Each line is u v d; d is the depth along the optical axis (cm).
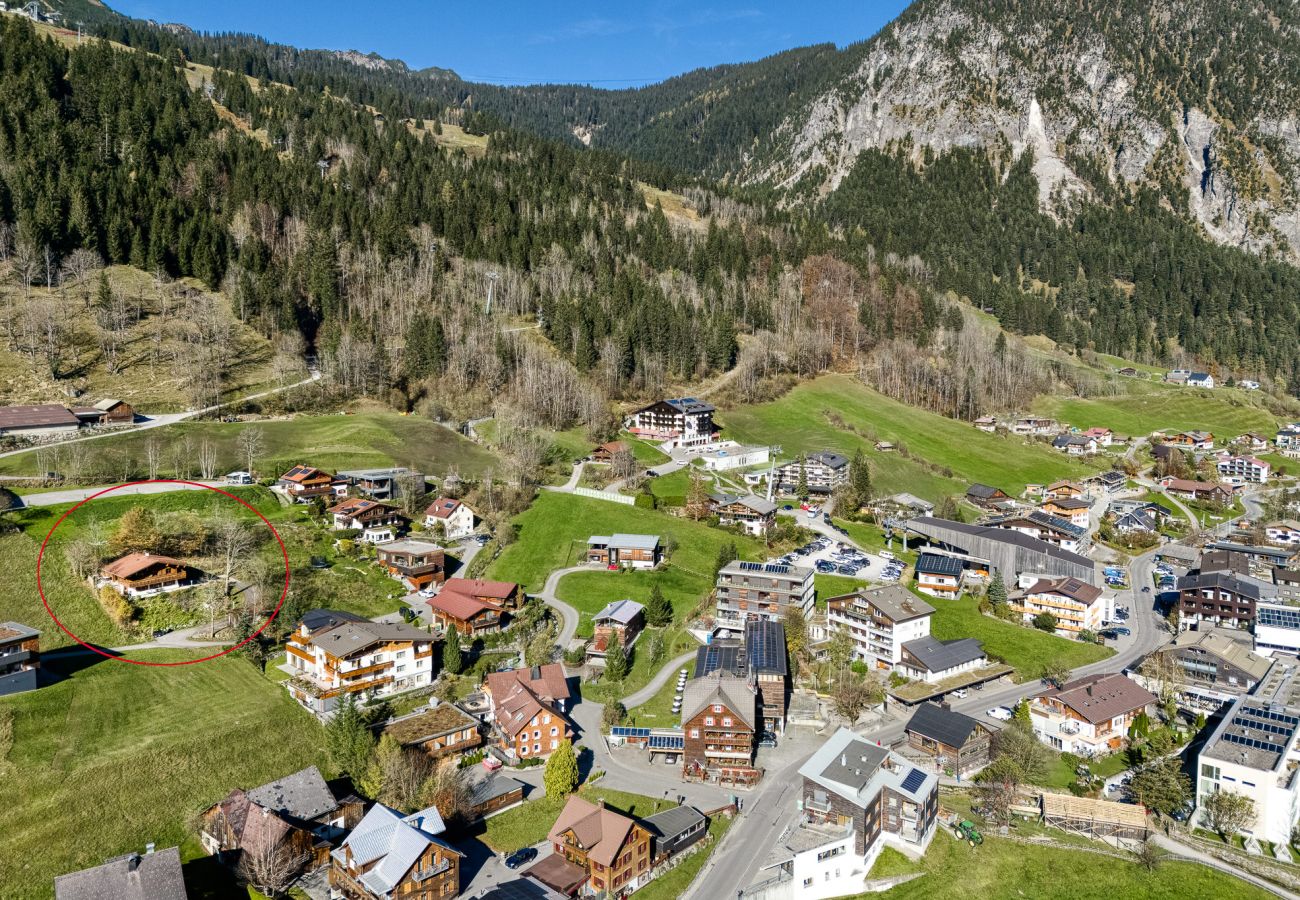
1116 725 9431
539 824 7775
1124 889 7094
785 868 7231
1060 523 16538
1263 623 11675
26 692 8338
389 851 6662
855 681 10406
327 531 12950
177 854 6406
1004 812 7988
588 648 10819
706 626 11625
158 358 18125
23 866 6650
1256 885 7056
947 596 13125
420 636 9831
